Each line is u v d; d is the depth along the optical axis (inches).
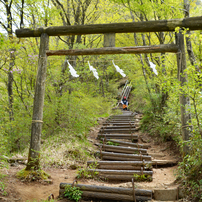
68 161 206.8
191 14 306.0
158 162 214.2
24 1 250.1
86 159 219.5
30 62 259.8
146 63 356.5
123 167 186.9
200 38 138.6
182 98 160.7
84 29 172.6
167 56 281.1
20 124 242.7
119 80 765.3
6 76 301.6
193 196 120.9
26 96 281.9
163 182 163.2
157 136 307.0
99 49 170.7
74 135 269.6
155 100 350.6
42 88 173.6
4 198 117.1
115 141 283.4
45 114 247.9
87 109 288.7
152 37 401.4
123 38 477.7
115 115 458.6
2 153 169.2
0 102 276.1
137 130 357.4
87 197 134.1
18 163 191.0
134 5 294.4
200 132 127.3
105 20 374.6
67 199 132.1
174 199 128.0
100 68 411.2
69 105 264.4
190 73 129.3
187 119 157.8
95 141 299.3
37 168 164.7
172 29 164.7
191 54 228.4
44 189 145.5
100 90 556.4
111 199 131.3
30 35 180.5
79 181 162.4
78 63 315.6
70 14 353.4
